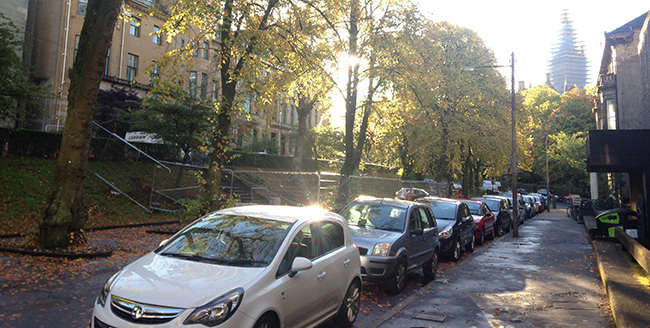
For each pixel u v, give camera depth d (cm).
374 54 1691
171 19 1245
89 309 580
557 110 6675
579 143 5538
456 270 1084
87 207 1608
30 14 3375
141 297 375
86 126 956
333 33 1680
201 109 1984
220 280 403
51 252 876
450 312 698
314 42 1572
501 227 1922
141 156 2320
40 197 1560
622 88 2556
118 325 363
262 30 1280
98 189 1816
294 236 492
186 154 2123
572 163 5506
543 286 898
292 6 1410
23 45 1878
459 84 2647
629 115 2522
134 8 3538
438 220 1255
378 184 2341
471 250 1399
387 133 2381
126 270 433
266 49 1302
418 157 3309
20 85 1714
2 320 516
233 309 374
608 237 1447
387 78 1692
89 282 710
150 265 439
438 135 2844
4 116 1784
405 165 3869
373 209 962
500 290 862
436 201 1359
